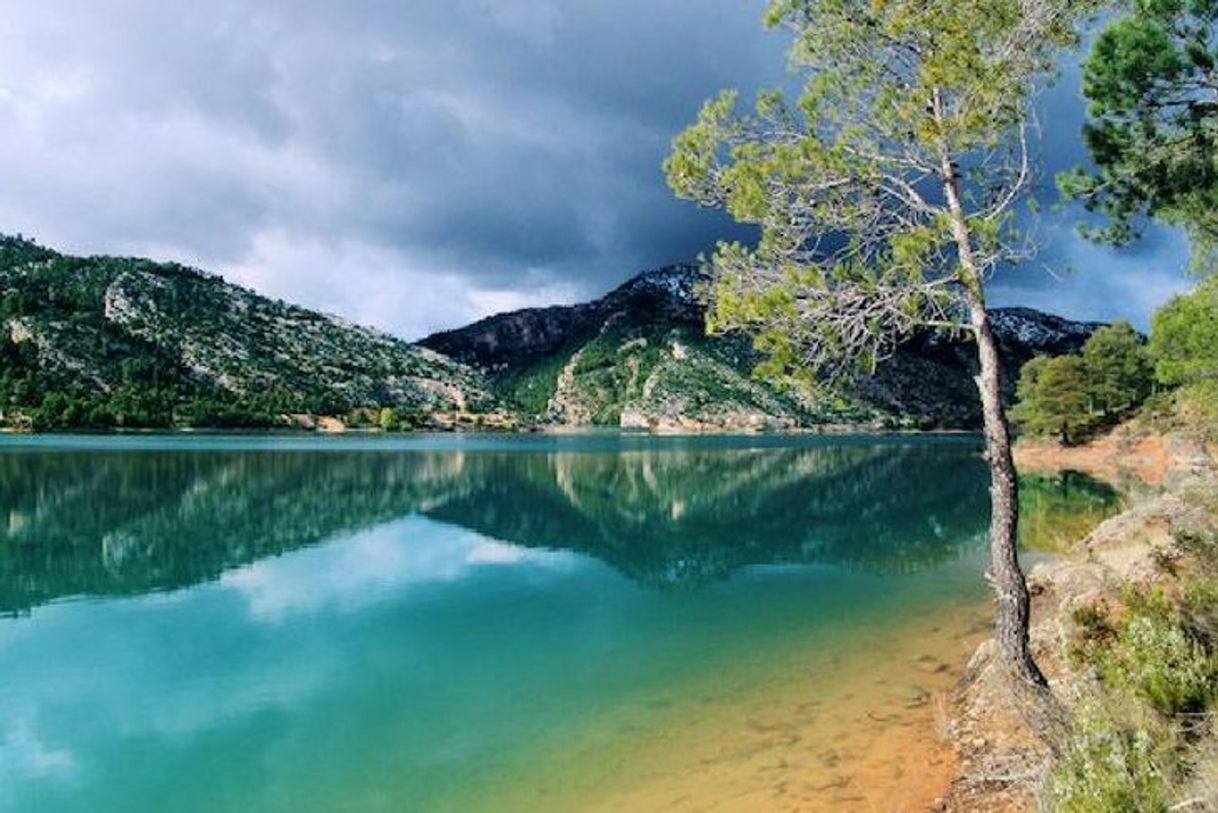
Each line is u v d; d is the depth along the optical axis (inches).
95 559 1343.5
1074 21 452.4
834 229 491.2
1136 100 637.9
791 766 507.5
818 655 767.7
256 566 1298.0
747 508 2094.0
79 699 693.9
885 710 597.3
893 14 457.7
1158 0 616.1
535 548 1489.9
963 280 449.1
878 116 479.2
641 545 1523.1
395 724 630.5
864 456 4424.2
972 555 1344.7
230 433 6633.9
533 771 532.4
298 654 826.8
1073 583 757.3
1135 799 282.0
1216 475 874.1
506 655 816.3
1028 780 406.0
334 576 1226.6
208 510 1925.4
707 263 502.9
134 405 6653.5
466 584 1170.6
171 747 593.0
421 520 1829.5
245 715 656.4
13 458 3299.7
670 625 923.4
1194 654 381.1
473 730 613.0
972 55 428.1
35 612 1005.2
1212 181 643.5
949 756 499.2
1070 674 422.9
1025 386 3932.1
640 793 486.9
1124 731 332.8
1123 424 3437.5
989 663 609.9
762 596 1067.3
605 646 842.2
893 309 462.3
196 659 808.3
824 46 484.7
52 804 510.6
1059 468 3021.7
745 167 477.1
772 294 462.3
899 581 1135.0
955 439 7539.4
